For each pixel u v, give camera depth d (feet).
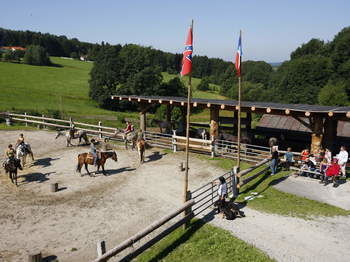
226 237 34.32
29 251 31.86
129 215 40.16
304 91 212.84
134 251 29.73
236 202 44.16
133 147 74.08
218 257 31.07
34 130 94.27
